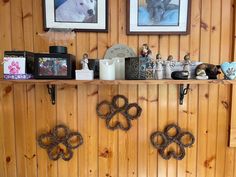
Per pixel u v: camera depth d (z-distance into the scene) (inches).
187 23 51.3
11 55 44.4
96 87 52.5
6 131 52.6
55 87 52.3
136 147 53.6
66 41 51.3
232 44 51.8
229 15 51.8
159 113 53.1
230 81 44.3
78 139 53.0
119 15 51.3
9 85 52.1
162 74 47.5
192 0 51.5
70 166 53.6
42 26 51.0
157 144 53.1
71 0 50.8
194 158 54.1
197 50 52.0
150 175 54.1
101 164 53.7
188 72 46.1
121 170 53.9
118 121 53.2
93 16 51.1
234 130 53.2
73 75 47.5
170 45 51.9
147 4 51.1
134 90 52.7
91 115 52.9
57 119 52.8
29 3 50.7
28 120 52.6
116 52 51.5
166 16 51.3
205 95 53.1
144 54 49.4
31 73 46.4
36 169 53.4
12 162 53.2
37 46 51.2
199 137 53.7
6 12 50.6
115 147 53.6
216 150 54.1
